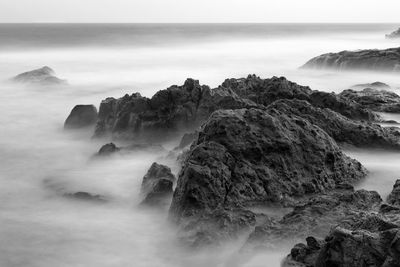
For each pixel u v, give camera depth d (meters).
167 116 28.19
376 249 10.47
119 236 16.92
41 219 18.56
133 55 94.44
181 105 28.19
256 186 17.50
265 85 30.28
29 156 27.41
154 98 28.86
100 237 16.91
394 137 24.25
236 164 17.83
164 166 20.36
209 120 19.47
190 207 16.44
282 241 14.16
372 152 23.16
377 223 11.63
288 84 29.70
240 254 14.07
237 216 15.93
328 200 16.14
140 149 25.22
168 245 16.03
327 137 20.33
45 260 15.62
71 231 17.42
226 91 28.27
